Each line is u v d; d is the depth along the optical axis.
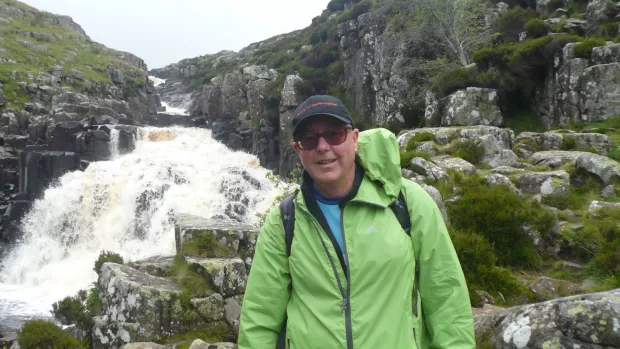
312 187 2.82
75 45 59.50
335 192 2.78
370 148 2.78
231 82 43.47
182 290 7.02
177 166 26.34
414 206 2.69
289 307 2.74
